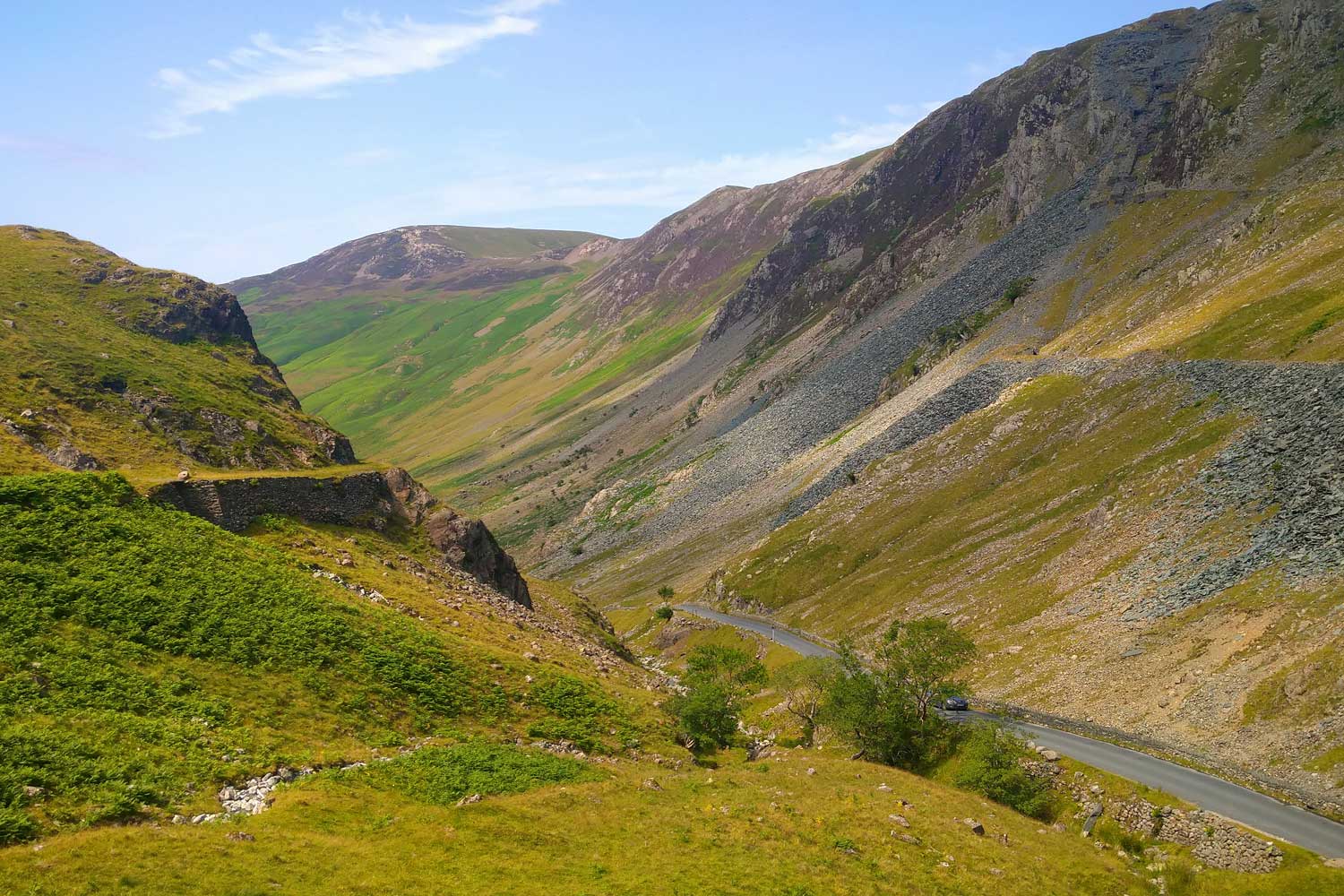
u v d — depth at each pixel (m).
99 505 61.69
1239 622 69.56
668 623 147.25
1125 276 195.00
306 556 73.25
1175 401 115.88
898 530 138.25
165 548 59.94
